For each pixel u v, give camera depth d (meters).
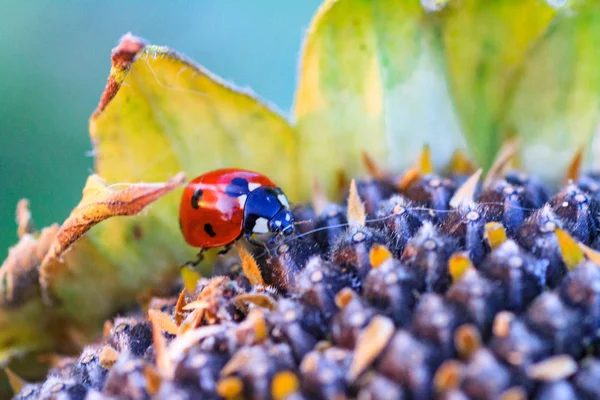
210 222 0.10
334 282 0.09
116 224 0.11
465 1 0.11
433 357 0.09
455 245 0.09
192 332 0.09
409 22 0.11
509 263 0.09
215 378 0.09
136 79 0.10
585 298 0.09
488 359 0.09
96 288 0.11
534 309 0.09
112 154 0.11
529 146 0.11
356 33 0.11
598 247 0.10
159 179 0.11
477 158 0.11
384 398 0.09
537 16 0.11
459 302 0.09
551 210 0.10
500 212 0.10
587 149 0.11
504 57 0.11
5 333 0.11
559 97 0.11
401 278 0.09
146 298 0.11
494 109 0.11
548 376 0.09
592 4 0.11
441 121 0.11
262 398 0.09
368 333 0.09
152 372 0.09
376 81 0.11
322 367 0.09
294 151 0.11
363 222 0.10
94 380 0.10
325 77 0.11
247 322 0.09
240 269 0.10
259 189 0.10
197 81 0.11
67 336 0.11
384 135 0.11
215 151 0.11
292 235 0.10
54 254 0.10
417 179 0.10
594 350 0.09
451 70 0.11
